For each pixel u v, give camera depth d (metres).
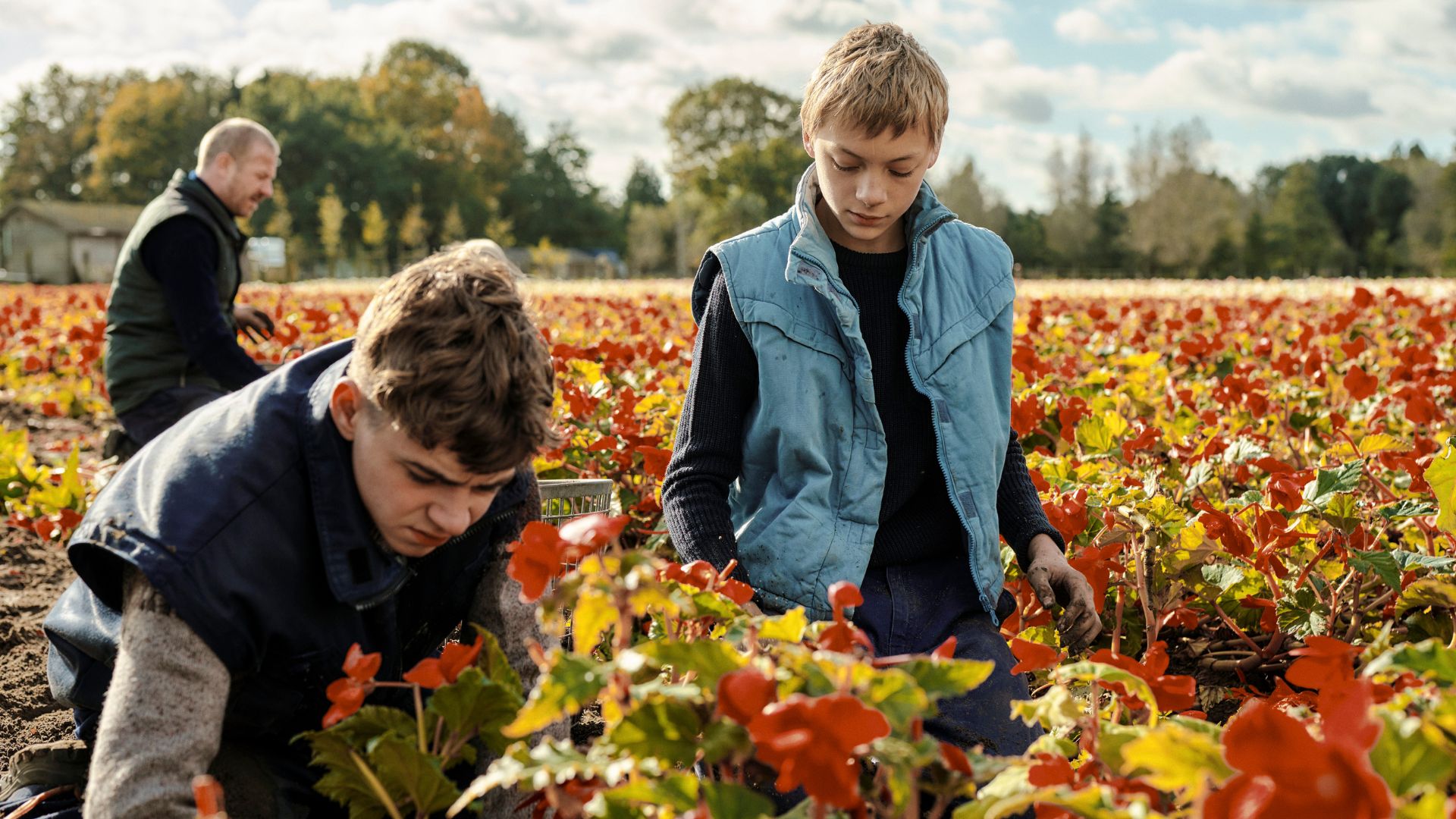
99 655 1.95
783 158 96.75
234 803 1.91
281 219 72.88
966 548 2.46
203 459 1.74
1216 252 75.75
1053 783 1.41
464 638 2.18
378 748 1.44
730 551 2.38
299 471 1.76
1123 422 4.06
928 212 2.43
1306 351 6.62
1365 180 86.50
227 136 5.09
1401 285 22.91
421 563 2.01
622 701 1.28
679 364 6.54
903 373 2.48
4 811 2.06
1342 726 1.01
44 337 11.16
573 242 103.62
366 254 71.81
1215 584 3.05
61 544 5.33
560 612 1.33
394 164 90.19
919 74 2.22
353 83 104.75
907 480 2.49
